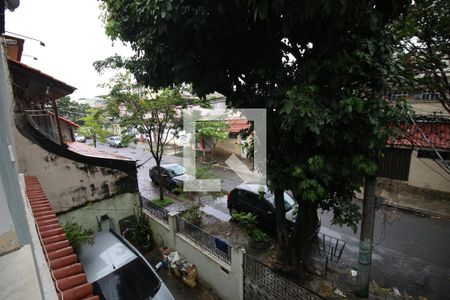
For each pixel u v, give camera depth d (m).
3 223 1.22
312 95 3.12
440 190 9.13
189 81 4.22
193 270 5.39
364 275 4.61
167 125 9.92
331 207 4.68
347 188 4.35
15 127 5.41
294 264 5.44
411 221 7.63
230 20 3.42
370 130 3.38
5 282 1.13
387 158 10.11
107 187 6.80
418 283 5.10
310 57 3.61
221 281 4.95
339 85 3.34
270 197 7.40
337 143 3.70
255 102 4.14
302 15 2.70
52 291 1.46
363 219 4.45
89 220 6.55
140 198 7.39
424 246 6.36
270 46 3.90
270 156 4.55
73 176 6.24
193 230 5.66
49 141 5.85
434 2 5.34
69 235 4.80
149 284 4.36
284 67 3.78
